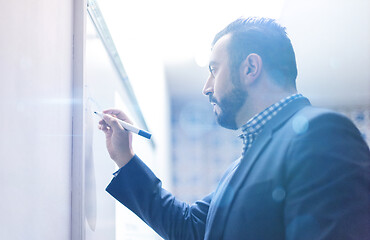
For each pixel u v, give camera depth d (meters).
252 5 1.96
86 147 0.78
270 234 0.67
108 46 1.08
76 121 0.73
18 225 0.49
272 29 0.87
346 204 0.59
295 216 0.62
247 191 0.71
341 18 2.33
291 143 0.68
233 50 0.88
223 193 0.77
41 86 0.57
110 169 1.06
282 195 0.66
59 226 0.64
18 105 0.49
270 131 0.76
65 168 0.68
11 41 0.47
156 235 2.04
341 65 3.15
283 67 0.86
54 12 0.64
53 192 0.62
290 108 0.77
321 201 0.60
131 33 1.58
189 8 2.05
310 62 3.10
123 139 0.94
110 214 1.05
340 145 0.63
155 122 2.42
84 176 0.73
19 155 0.49
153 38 2.38
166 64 3.17
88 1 0.80
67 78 0.71
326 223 0.58
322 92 3.87
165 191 1.04
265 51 0.85
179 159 4.14
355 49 2.84
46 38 0.60
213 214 0.77
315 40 2.66
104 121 0.95
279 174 0.67
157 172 2.54
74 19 0.76
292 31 2.52
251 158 0.76
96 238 0.86
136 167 0.96
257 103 0.86
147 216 0.98
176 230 0.98
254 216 0.69
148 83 2.14
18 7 0.49
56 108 0.64
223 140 4.18
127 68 1.45
